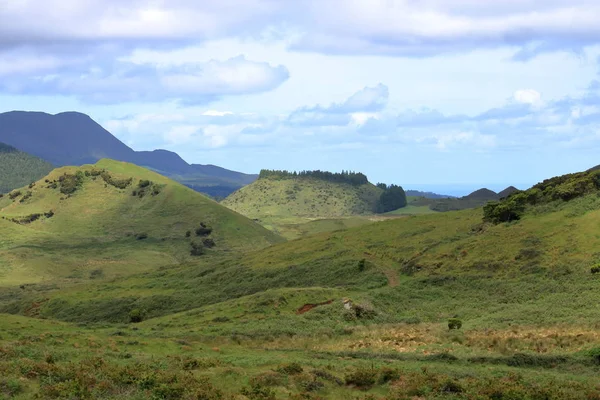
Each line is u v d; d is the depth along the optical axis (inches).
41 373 1164.5
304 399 1155.3
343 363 1557.6
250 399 1132.5
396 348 1931.6
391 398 1168.8
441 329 2166.6
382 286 3307.1
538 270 2878.9
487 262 3157.0
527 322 2132.1
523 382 1295.5
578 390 1229.7
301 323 2571.4
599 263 2682.1
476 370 1469.0
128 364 1378.0
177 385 1136.8
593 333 1811.0
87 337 1886.1
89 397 1055.6
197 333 2379.4
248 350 1920.5
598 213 3321.9
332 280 3639.3
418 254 3742.6
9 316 2600.9
